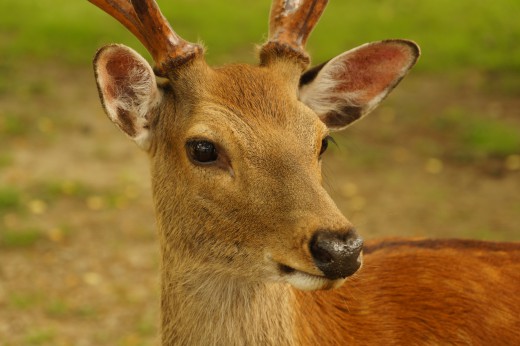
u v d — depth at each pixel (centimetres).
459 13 2616
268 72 622
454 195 1505
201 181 595
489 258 714
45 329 1103
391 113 1909
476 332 676
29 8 2709
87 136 1805
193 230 609
